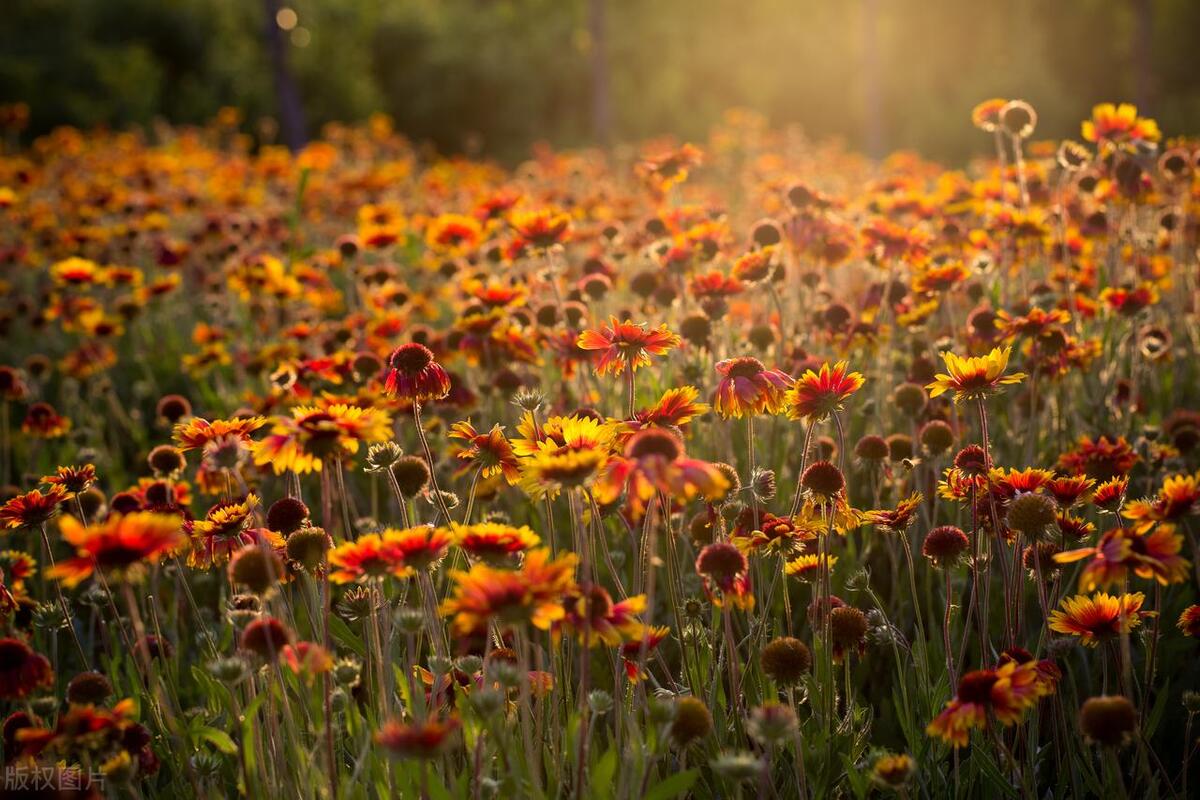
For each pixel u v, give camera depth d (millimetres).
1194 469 3949
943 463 3732
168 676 2875
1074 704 2775
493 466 2824
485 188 9852
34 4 28000
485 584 1892
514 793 2256
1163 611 3279
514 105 32750
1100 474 3230
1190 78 31469
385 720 2348
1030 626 3375
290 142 19969
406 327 5324
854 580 2920
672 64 33375
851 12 32281
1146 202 4773
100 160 12094
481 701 2029
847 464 3863
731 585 2416
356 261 6172
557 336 4227
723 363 2883
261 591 2293
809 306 4742
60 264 6133
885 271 4945
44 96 25844
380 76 34156
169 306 7191
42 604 3461
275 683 2387
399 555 2117
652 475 2107
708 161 11930
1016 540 2713
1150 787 2367
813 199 4707
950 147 28797
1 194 7918
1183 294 5355
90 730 2164
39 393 6176
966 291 5039
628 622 2232
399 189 10328
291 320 6379
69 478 3082
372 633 2615
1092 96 32406
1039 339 3426
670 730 2246
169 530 1991
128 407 6512
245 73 28406
